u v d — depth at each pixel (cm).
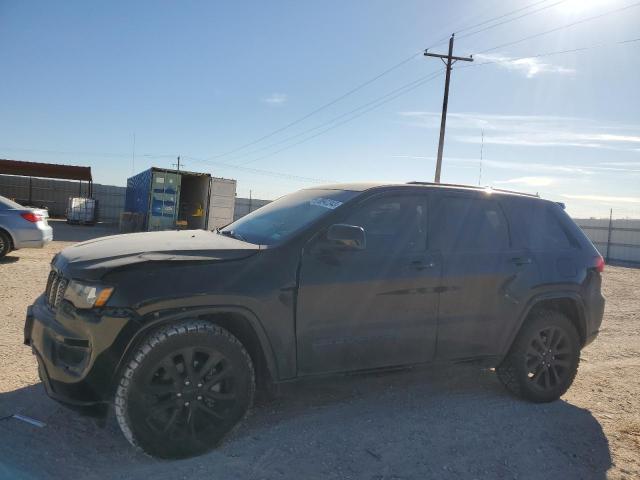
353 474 325
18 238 1112
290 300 357
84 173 3372
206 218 2516
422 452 361
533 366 466
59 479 298
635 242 2844
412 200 430
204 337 328
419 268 405
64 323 322
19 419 367
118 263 319
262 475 315
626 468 363
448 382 509
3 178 3572
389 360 398
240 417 344
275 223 414
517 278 450
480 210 459
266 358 352
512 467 351
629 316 960
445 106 2669
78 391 310
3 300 725
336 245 372
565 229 505
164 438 319
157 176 2470
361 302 382
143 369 312
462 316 425
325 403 436
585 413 460
